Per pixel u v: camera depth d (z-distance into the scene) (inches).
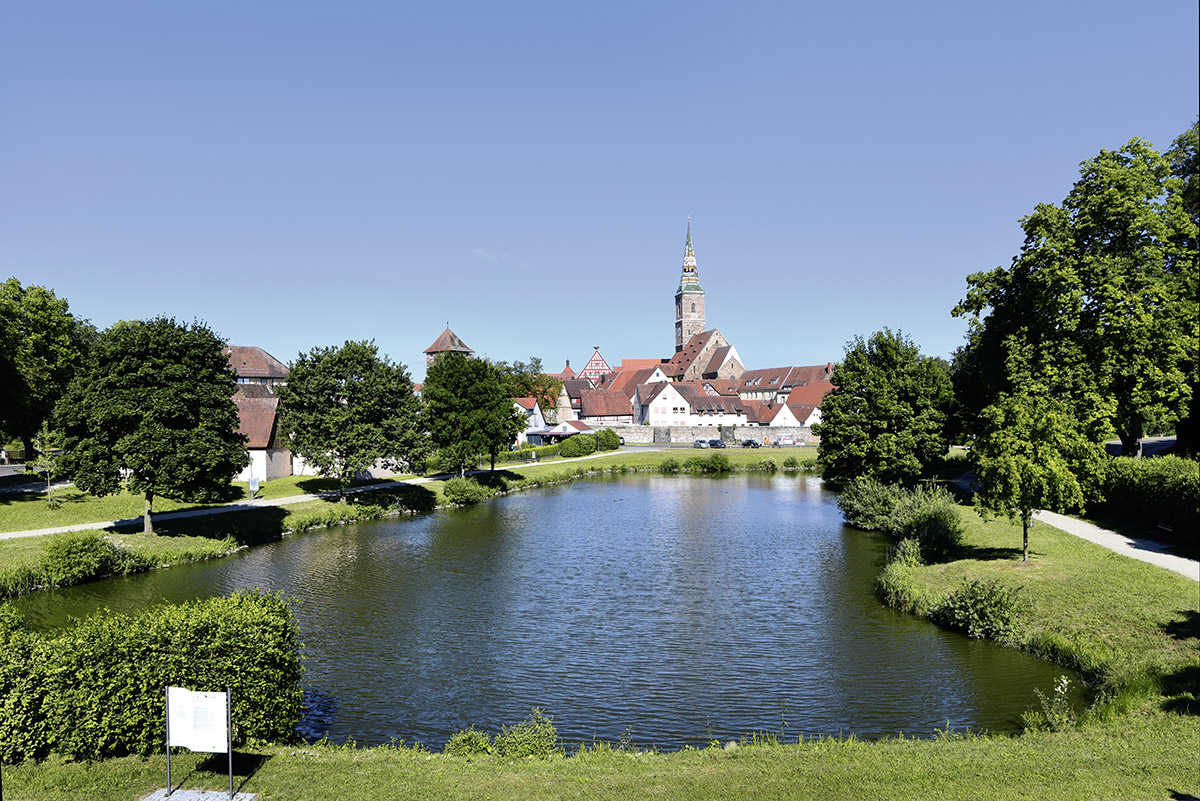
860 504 2052.2
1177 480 1268.5
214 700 474.6
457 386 2960.1
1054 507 1157.7
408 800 477.1
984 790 471.2
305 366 2394.2
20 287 2497.5
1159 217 1434.5
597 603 1269.7
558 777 526.0
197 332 1681.8
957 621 1038.4
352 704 840.3
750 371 7406.5
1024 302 1547.7
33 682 540.4
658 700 850.8
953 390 2775.6
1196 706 634.8
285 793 486.0
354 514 2230.6
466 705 839.1
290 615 656.4
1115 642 847.1
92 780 500.7
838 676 905.5
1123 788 460.1
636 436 5472.4
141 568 1489.9
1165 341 1364.4
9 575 1286.9
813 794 478.0
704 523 2154.3
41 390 2388.0
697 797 479.8
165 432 1572.3
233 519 1902.1
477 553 1712.6
